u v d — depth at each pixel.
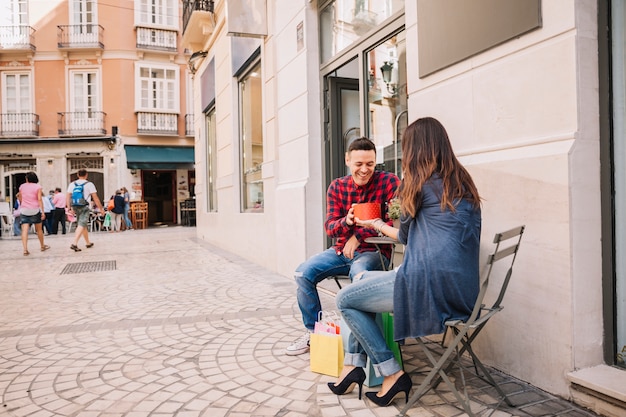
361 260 2.90
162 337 3.64
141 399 2.53
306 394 2.54
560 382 2.36
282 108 6.15
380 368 2.32
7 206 15.68
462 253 2.08
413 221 2.22
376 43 4.41
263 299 4.78
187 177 22.78
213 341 3.50
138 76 21.41
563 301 2.33
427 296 2.08
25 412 2.41
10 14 21.08
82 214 10.26
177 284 5.82
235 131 8.52
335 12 5.16
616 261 2.37
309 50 5.42
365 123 4.70
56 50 21.20
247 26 6.35
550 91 2.41
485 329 2.82
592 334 2.34
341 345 2.76
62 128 21.23
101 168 21.41
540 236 2.44
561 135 2.35
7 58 21.27
